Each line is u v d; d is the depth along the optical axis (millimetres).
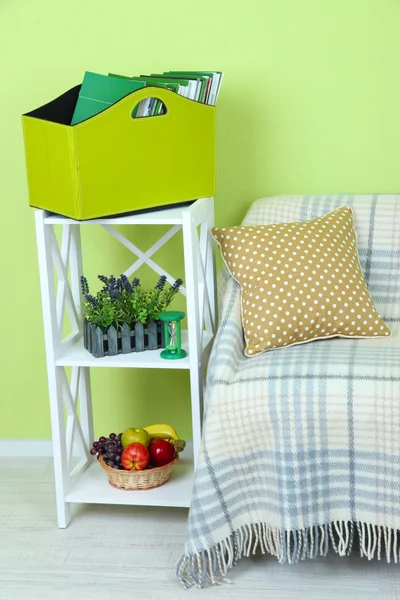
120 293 2502
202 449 2221
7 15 2779
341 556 2365
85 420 2852
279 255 2434
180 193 2479
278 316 2359
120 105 2291
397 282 2588
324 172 2781
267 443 2195
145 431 2605
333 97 2717
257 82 2740
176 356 2459
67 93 2551
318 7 2660
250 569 2328
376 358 2219
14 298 2992
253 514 2271
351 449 2152
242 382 2205
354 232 2588
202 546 2223
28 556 2426
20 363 3049
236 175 2822
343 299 2404
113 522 2598
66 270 2627
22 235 2934
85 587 2273
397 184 2758
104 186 2312
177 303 2928
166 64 2771
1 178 2896
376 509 2178
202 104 2471
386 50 2660
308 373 2182
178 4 2717
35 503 2729
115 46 2773
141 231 2883
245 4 2689
